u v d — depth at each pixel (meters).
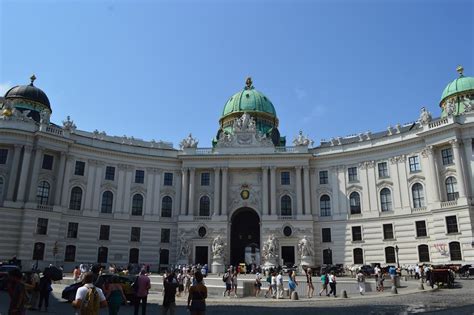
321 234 65.69
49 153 61.22
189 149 70.19
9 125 58.09
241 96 81.12
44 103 66.06
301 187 67.31
